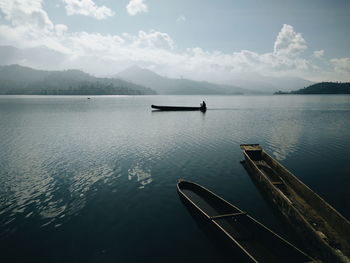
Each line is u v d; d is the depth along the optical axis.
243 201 16.12
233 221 13.21
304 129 45.94
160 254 10.95
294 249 9.84
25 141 36.22
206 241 11.91
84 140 36.75
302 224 11.76
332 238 11.13
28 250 11.26
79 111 94.12
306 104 138.75
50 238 12.20
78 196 17.17
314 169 22.59
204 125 52.56
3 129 47.91
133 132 43.72
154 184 19.28
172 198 16.75
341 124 52.75
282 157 26.67
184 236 12.34
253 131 44.03
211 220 12.49
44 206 15.69
